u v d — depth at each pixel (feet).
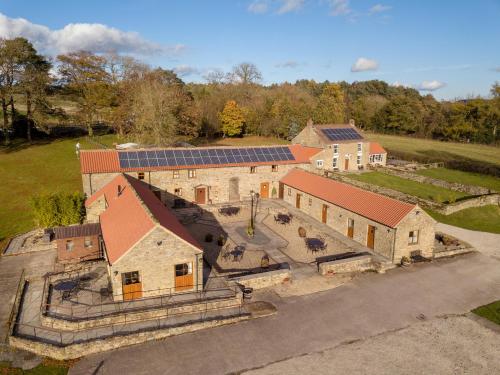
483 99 350.64
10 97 232.53
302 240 124.98
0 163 203.82
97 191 136.87
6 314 80.94
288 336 75.10
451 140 360.07
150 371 65.16
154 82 247.09
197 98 382.83
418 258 111.14
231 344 72.54
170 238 83.87
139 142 227.40
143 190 127.95
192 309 81.30
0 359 67.56
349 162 229.66
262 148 176.96
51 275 92.68
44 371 65.10
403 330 77.46
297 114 331.57
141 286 84.23
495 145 328.49
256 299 88.12
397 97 414.41
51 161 211.41
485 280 99.09
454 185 188.24
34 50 234.58
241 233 130.31
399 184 197.98
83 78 270.26
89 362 67.31
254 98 394.32
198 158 159.53
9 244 117.39
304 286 94.32
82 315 77.51
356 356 69.56
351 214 124.67
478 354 70.74
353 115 442.91
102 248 109.19
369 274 101.45
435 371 66.13
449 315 83.05
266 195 172.24
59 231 106.83
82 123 295.07
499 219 149.89
